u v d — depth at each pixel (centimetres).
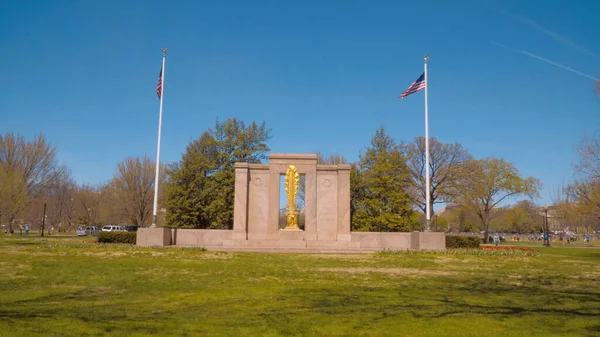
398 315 1130
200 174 5169
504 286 1692
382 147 5422
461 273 2098
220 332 951
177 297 1391
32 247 3016
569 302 1340
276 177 3728
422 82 3525
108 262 2261
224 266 2211
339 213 3644
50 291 1481
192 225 5162
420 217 9488
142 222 6712
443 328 1000
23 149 5650
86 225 9181
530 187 6375
